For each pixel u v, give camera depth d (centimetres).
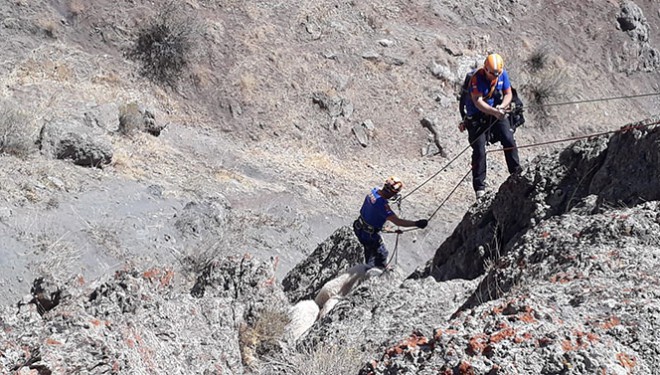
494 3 2500
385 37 2236
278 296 660
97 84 1795
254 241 1383
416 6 2372
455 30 2362
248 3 2119
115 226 1249
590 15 2616
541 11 2561
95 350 406
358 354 538
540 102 2284
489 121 898
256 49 2027
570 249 489
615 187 662
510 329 340
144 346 445
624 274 425
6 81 1667
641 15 2672
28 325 473
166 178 1543
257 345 595
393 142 2039
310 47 2108
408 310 593
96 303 493
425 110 2119
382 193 1016
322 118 2000
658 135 651
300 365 542
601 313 367
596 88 2445
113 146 1570
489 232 797
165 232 1288
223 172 1672
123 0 1950
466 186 1939
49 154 1421
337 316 626
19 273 1065
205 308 575
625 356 329
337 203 1731
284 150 1902
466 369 321
